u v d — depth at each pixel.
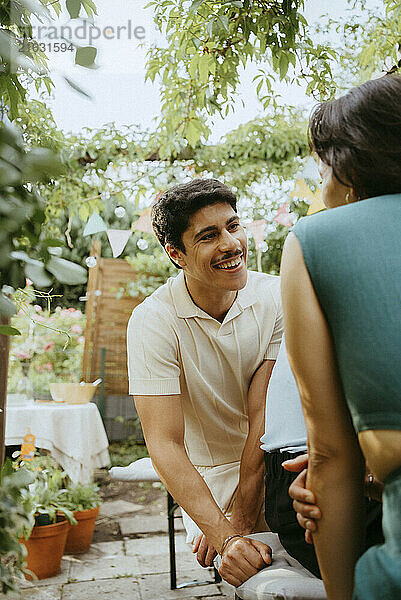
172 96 2.82
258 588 1.24
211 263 1.66
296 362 0.91
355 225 0.87
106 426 6.36
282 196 4.21
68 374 5.98
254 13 2.14
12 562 1.35
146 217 3.18
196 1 1.95
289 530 1.29
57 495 3.29
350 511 0.93
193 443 1.93
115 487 5.20
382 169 0.93
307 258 0.88
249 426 1.80
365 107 0.95
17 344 4.00
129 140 3.64
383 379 0.80
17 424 3.64
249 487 1.70
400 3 2.47
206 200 1.64
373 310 0.82
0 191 0.97
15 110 1.40
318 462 0.93
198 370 1.81
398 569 0.75
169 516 2.82
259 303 1.86
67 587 2.85
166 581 2.93
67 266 1.02
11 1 1.14
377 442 0.80
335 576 0.95
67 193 3.64
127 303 6.42
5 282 0.99
